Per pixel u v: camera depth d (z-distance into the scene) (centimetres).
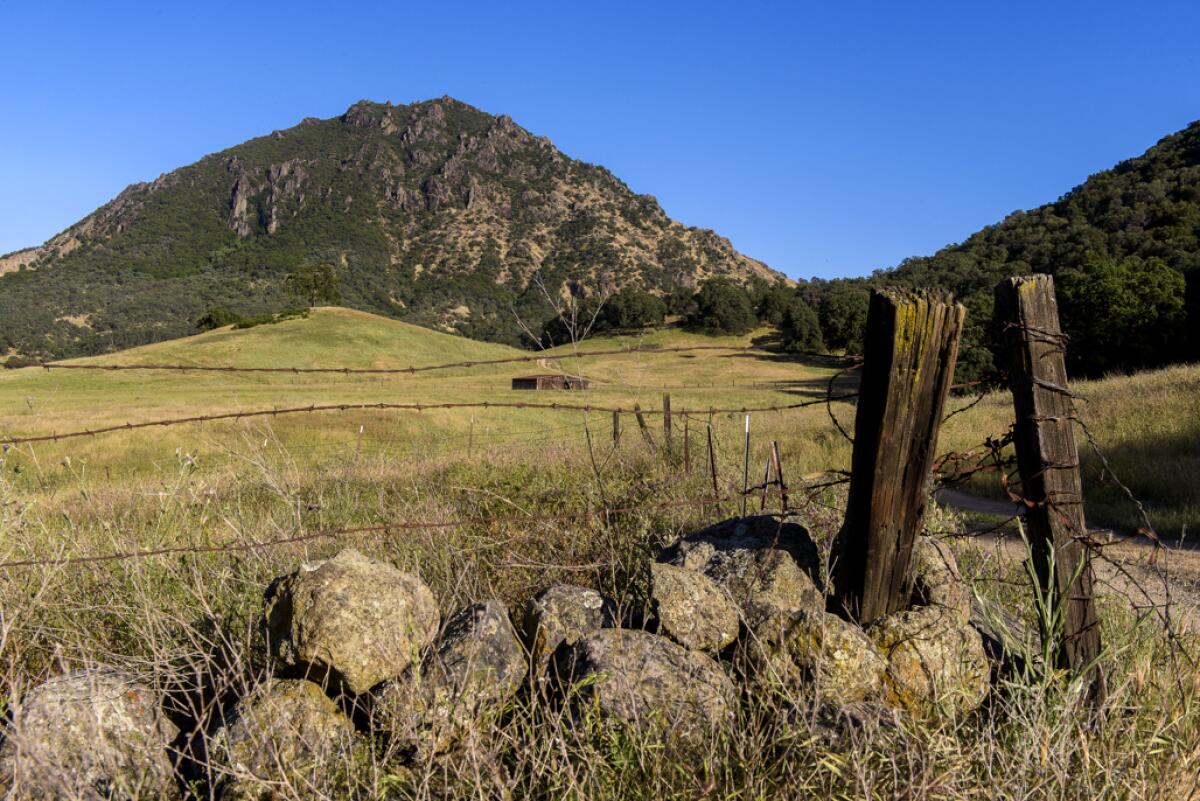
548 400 3462
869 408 325
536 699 275
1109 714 295
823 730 267
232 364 8644
